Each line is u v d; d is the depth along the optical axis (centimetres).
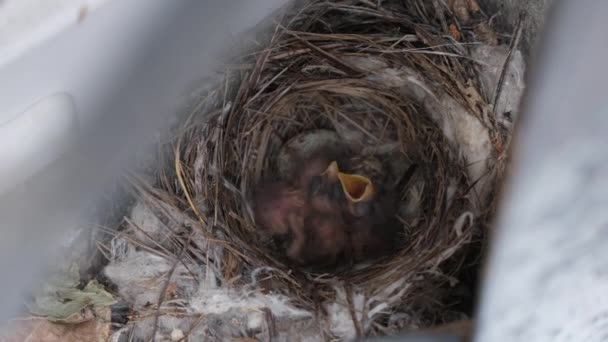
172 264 42
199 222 42
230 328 42
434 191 43
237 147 44
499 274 26
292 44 42
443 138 43
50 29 28
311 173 46
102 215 41
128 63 29
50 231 34
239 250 42
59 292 41
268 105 44
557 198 22
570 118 20
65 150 33
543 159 21
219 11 28
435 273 41
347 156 46
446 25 42
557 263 25
